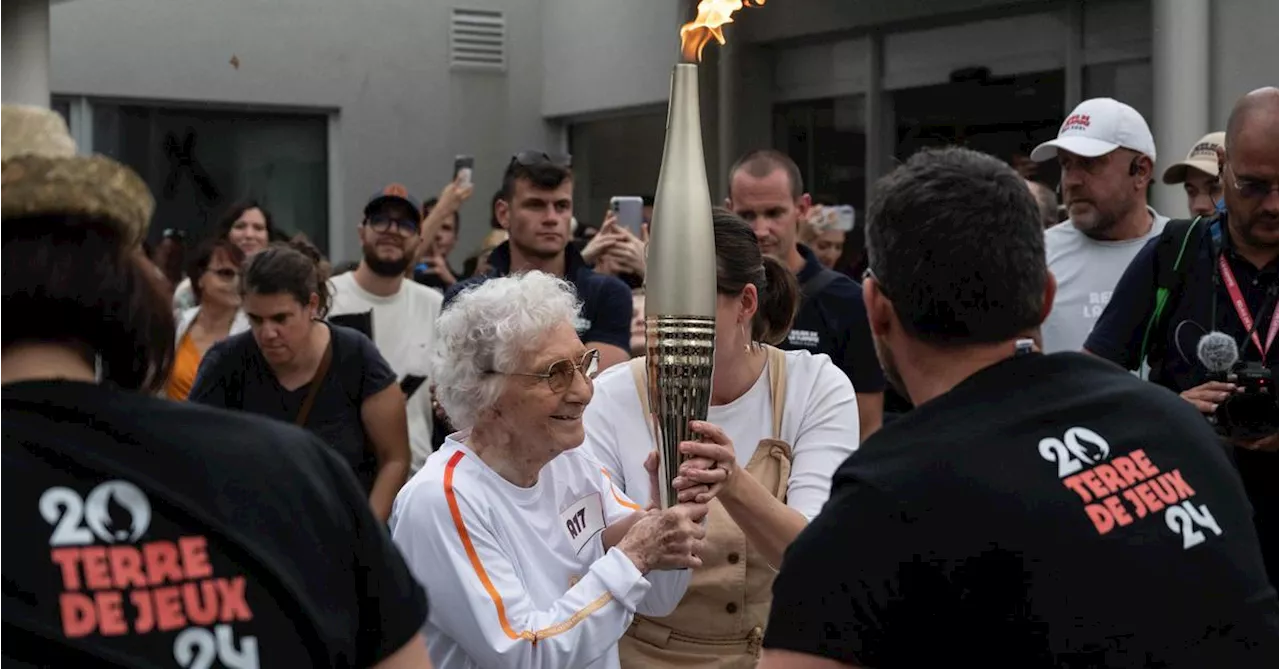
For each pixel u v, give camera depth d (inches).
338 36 492.4
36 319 67.8
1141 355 157.5
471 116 510.0
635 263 238.2
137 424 67.4
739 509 115.0
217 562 65.5
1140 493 72.6
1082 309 192.4
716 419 131.5
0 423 65.3
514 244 215.2
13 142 70.9
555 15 509.0
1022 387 75.6
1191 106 294.8
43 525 63.6
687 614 129.7
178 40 474.0
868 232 79.0
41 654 61.9
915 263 75.1
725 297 127.5
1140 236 193.0
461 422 112.5
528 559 112.6
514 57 513.7
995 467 71.4
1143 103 340.5
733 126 436.1
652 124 478.0
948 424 73.7
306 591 67.1
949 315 75.2
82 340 69.1
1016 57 370.3
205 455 67.5
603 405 132.3
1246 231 145.9
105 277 68.6
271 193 495.2
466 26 507.8
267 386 196.5
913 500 70.4
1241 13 289.7
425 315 250.1
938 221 74.7
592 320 211.6
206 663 64.0
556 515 116.6
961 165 76.7
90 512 64.4
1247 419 139.1
